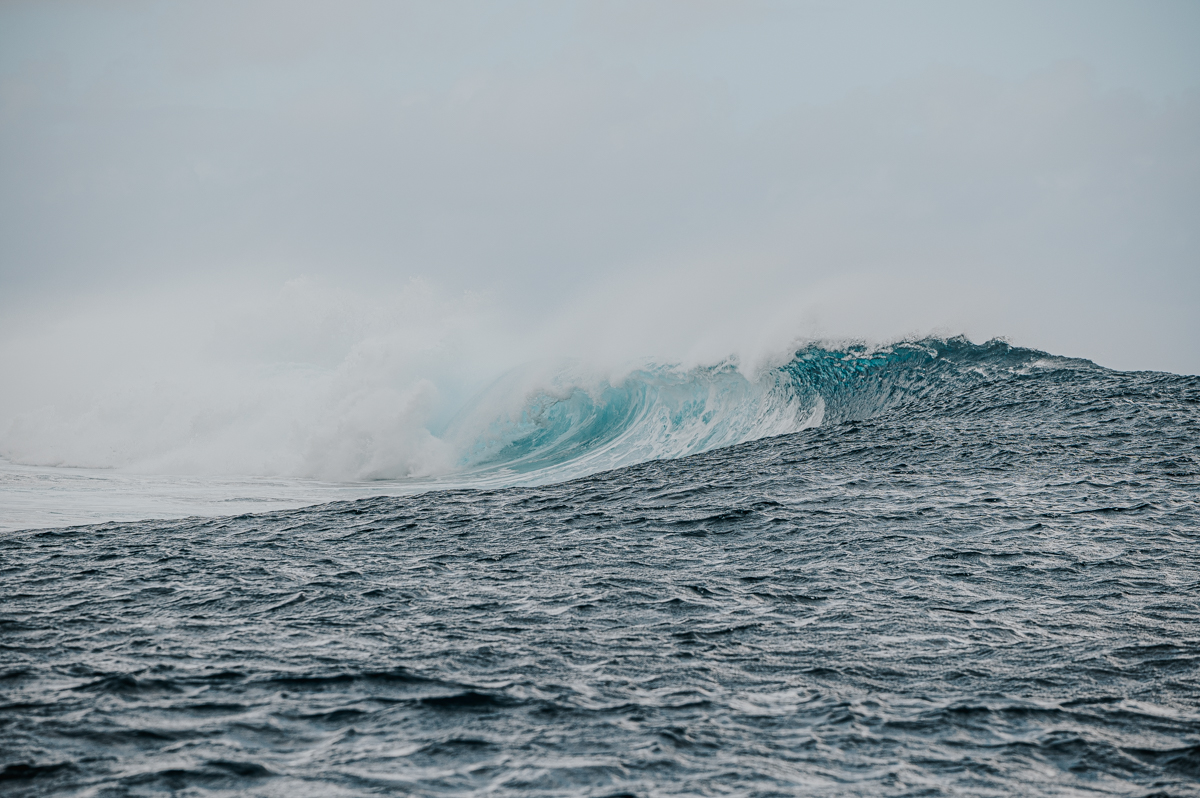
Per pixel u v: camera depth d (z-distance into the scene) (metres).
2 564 8.12
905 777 3.49
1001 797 3.32
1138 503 9.53
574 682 4.62
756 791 3.34
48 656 5.04
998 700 4.36
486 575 7.36
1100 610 6.06
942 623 5.81
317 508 11.75
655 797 3.27
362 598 6.57
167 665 4.86
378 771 3.47
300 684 4.53
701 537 8.74
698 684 4.61
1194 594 6.42
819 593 6.61
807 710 4.23
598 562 7.80
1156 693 4.45
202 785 3.31
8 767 3.45
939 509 9.51
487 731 3.92
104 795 3.21
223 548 8.82
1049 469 11.37
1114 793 3.36
